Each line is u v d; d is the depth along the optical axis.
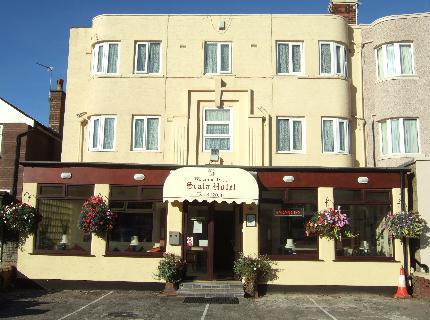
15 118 21.42
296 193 18.58
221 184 17.55
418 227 17.42
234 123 20.59
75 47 22.16
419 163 18.09
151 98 20.95
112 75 21.12
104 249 18.28
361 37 22.06
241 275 17.53
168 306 15.07
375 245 18.33
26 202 18.80
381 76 21.48
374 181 18.52
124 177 18.69
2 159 21.08
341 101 20.92
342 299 16.72
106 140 20.81
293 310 14.70
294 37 21.36
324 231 17.94
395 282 17.86
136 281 18.06
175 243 18.14
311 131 20.62
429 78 20.77
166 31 21.50
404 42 21.25
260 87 20.92
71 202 18.83
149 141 20.78
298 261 17.97
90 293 17.34
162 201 18.48
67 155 21.31
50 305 15.07
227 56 21.36
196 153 20.36
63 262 18.33
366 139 21.31
